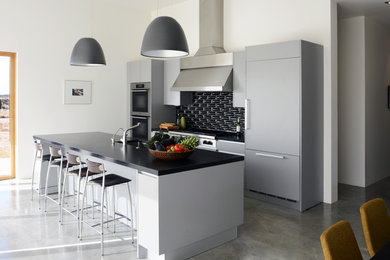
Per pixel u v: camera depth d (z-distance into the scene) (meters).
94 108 6.93
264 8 5.43
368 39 5.74
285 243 3.49
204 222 3.24
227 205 3.45
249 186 5.04
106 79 7.05
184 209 3.06
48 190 5.21
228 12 5.95
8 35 5.86
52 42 6.32
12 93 6.12
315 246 3.42
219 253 3.27
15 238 3.58
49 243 3.46
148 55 3.62
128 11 7.29
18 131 6.05
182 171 3.02
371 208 2.10
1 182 5.90
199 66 5.91
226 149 5.33
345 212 4.46
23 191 5.36
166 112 6.82
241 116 5.84
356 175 5.87
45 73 6.28
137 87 6.93
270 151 4.73
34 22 6.11
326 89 4.79
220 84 5.33
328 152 4.82
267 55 4.67
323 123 4.84
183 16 6.92
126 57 7.31
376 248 2.02
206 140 5.64
